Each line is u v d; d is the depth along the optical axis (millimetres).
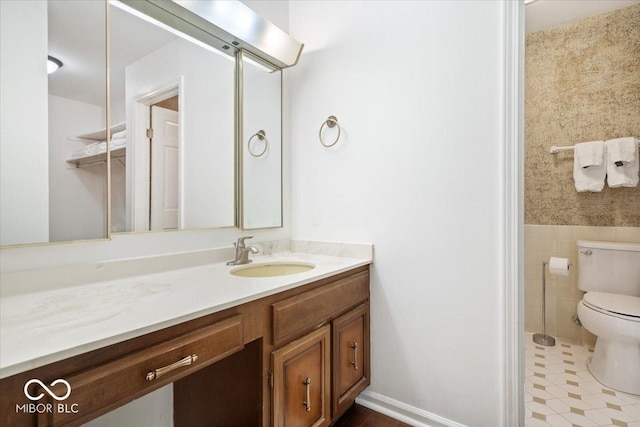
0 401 527
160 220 1280
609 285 2170
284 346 1084
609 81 2297
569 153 2445
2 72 907
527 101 2602
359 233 1641
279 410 1058
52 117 997
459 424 1358
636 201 2230
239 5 1394
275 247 1791
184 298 890
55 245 988
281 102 1838
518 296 1243
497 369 1273
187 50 1385
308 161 1827
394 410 1521
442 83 1397
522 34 1257
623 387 1747
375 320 1587
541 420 1525
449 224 1383
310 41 1814
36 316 734
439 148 1406
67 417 585
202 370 1184
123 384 665
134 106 1204
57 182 1002
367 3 1609
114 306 813
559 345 2377
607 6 2234
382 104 1561
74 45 1050
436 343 1416
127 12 1192
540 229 2561
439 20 1405
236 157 1591
